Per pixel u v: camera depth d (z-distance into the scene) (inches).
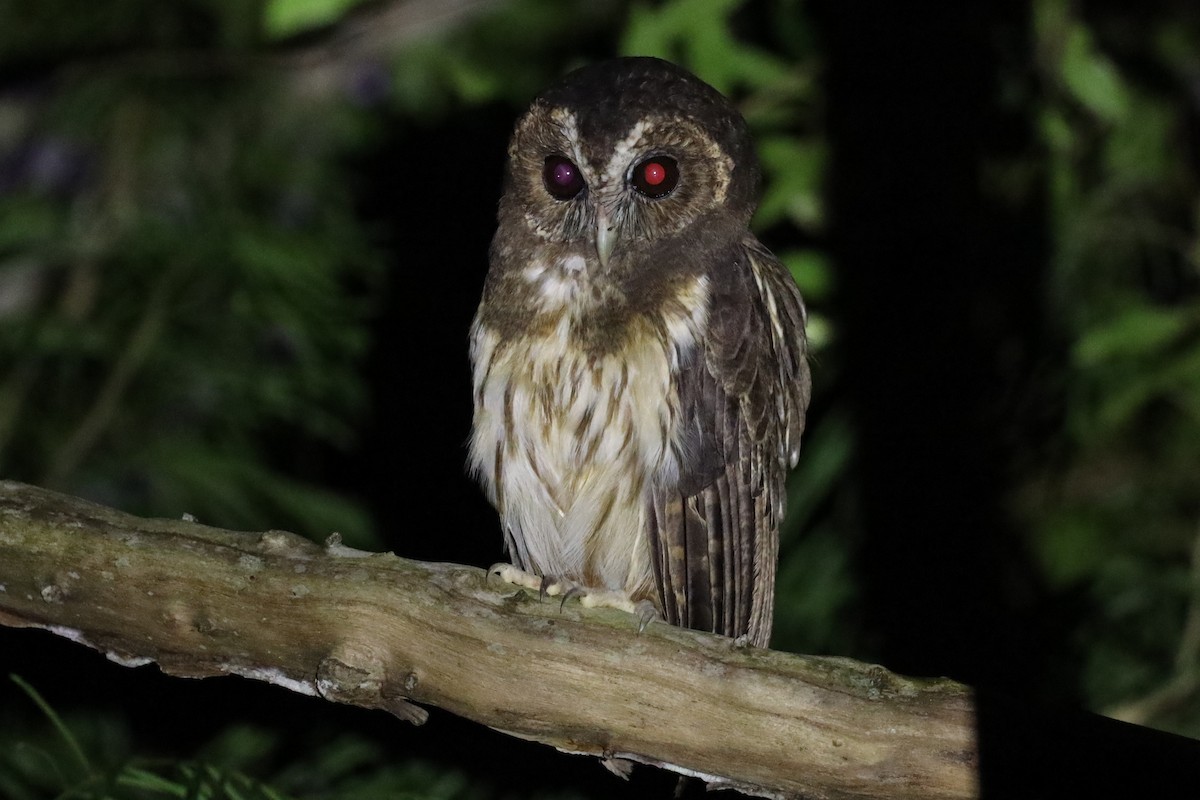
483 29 506.9
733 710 236.4
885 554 458.3
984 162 471.8
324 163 502.9
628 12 473.1
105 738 410.6
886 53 470.6
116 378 453.7
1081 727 225.8
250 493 451.2
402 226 496.7
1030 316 469.7
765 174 442.9
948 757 230.2
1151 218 473.1
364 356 487.5
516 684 241.6
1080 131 469.1
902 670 446.6
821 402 466.0
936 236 471.2
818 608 439.5
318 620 242.8
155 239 467.8
